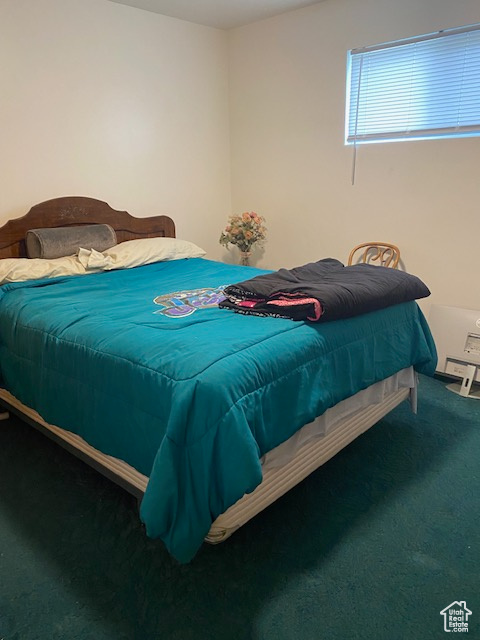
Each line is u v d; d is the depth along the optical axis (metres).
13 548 1.59
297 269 2.25
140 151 3.26
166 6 3.03
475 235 2.73
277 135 3.52
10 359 2.10
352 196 3.20
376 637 1.27
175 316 1.86
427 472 1.97
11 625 1.32
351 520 1.70
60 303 2.08
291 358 1.54
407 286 2.13
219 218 3.93
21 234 2.69
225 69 3.69
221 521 1.40
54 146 2.82
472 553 1.55
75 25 2.77
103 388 1.58
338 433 1.89
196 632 1.29
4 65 2.54
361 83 3.01
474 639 1.25
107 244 2.89
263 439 1.42
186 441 1.29
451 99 2.69
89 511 1.77
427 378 2.92
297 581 1.44
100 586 1.44
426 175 2.84
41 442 2.25
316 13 3.08
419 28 2.68
